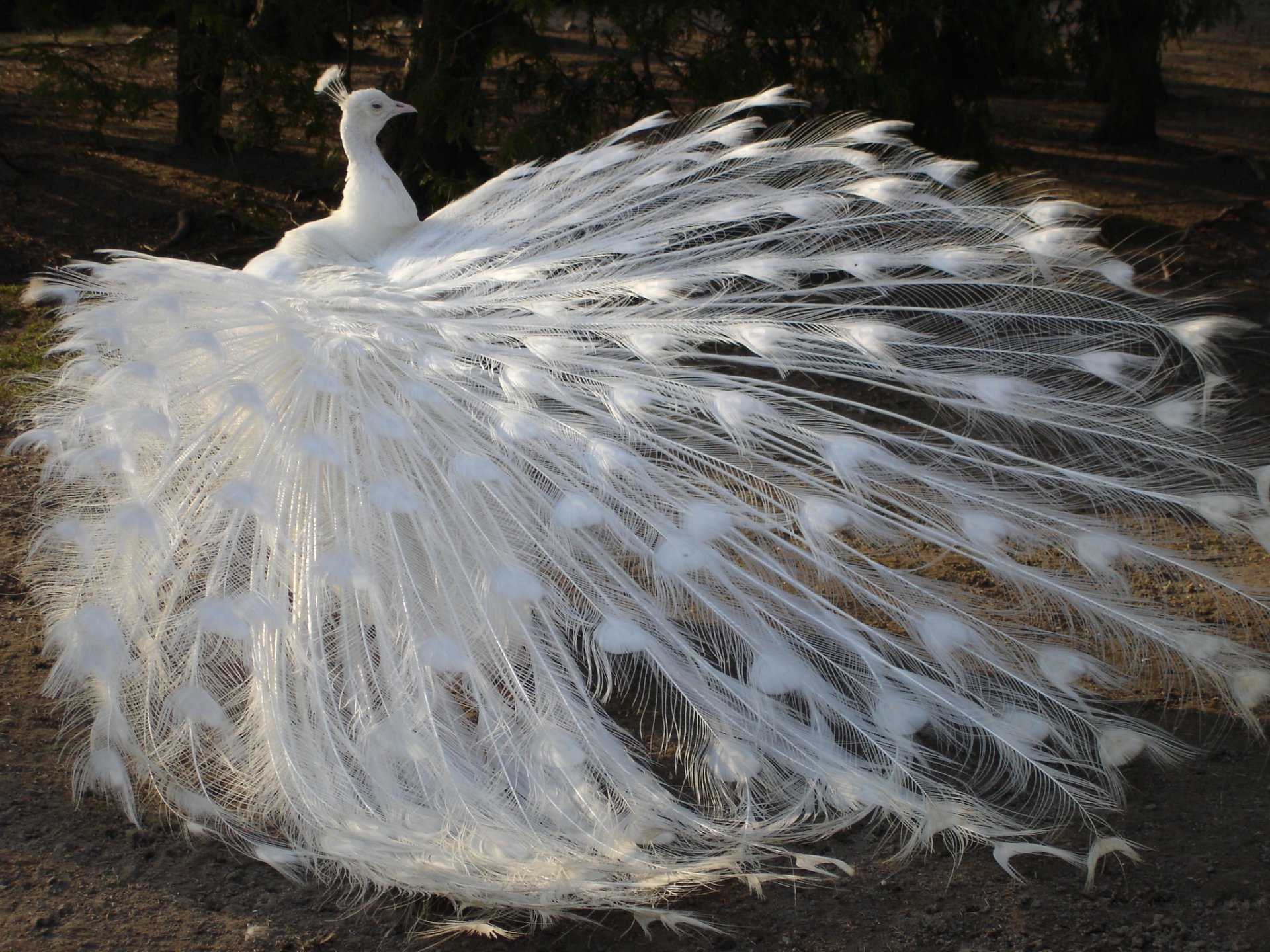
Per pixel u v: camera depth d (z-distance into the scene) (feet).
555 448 13.20
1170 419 13.82
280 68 29.99
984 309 14.88
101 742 12.22
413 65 30.45
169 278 13.89
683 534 12.63
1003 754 12.46
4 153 35.04
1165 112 51.88
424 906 11.09
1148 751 13.01
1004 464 14.46
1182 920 10.79
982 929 10.77
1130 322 14.61
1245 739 13.32
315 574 12.10
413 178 32.30
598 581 12.77
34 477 19.26
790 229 16.03
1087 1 32.48
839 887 11.34
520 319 14.51
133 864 11.55
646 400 13.29
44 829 11.91
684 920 10.48
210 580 12.48
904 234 16.26
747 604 12.86
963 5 29.27
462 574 12.48
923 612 12.90
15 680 14.29
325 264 17.46
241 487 11.71
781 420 13.21
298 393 13.44
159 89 32.81
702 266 15.26
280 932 10.78
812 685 12.51
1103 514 14.69
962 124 31.53
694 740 13.05
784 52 29.37
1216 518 13.07
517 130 28.84
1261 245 32.09
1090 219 34.19
